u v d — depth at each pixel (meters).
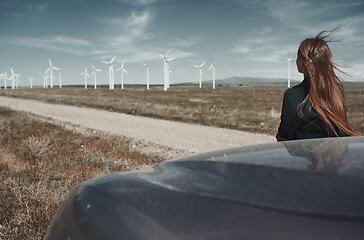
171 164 0.97
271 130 14.43
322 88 1.80
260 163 0.79
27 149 7.94
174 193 0.67
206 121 16.77
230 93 84.25
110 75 101.12
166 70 87.75
